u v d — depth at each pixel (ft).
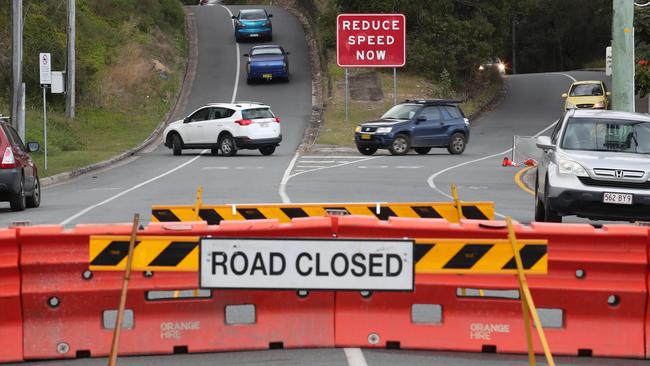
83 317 53.11
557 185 105.81
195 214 69.05
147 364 51.29
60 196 152.87
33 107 300.81
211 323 53.52
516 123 346.74
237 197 139.54
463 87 410.72
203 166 212.43
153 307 53.26
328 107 342.85
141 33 409.08
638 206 104.27
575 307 53.42
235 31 433.89
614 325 53.42
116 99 342.03
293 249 47.52
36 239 52.54
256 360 51.47
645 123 112.57
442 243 49.88
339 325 53.88
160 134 314.55
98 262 50.16
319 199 135.54
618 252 53.21
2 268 52.31
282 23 465.06
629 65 152.46
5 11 324.60
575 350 53.31
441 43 408.67
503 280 53.31
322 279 47.60
